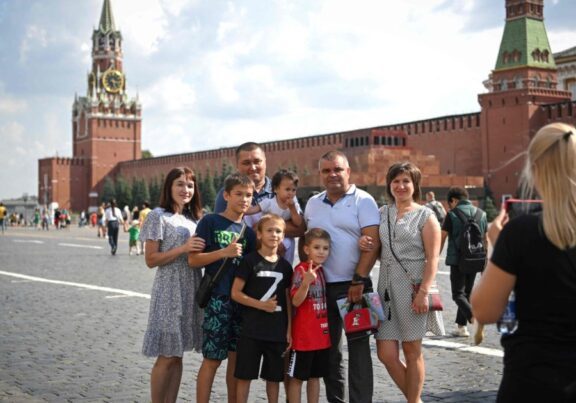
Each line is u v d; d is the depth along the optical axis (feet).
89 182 442.09
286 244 20.35
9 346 30.25
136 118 452.35
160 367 18.74
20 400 21.58
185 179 19.39
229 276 18.54
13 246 110.32
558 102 207.51
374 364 26.96
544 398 9.36
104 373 25.21
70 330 34.19
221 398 22.12
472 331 33.24
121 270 66.80
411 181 18.94
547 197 9.54
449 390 22.40
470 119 228.63
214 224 18.71
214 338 18.35
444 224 31.81
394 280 18.63
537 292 9.57
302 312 18.52
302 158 281.13
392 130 244.01
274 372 18.34
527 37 218.38
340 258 19.16
